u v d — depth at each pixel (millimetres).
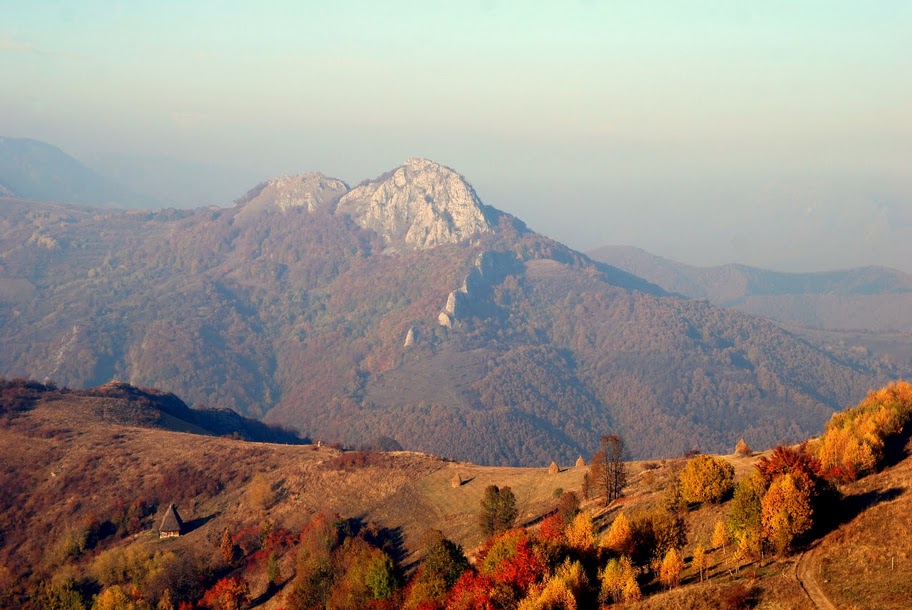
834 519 76438
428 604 83688
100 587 127312
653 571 79688
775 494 75062
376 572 96000
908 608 59750
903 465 82875
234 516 139875
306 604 107500
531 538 86188
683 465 112500
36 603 125250
